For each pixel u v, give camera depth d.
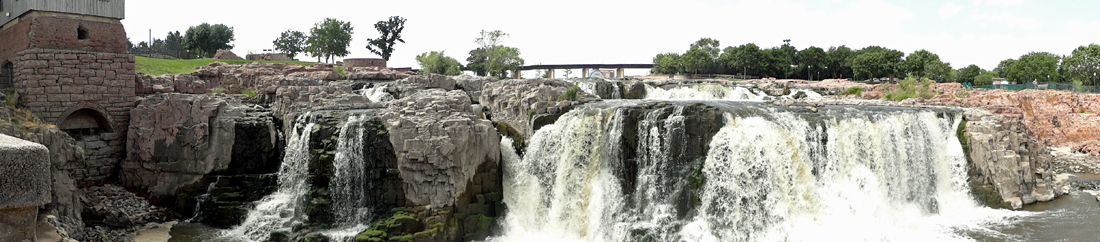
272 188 41.84
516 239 38.66
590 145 40.78
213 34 122.12
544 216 40.59
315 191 38.84
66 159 35.56
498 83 50.75
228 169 43.44
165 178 43.72
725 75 119.44
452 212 36.97
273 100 49.12
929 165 45.84
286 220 38.88
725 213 37.38
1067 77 125.69
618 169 39.78
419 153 36.44
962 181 46.28
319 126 40.09
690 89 66.38
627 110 39.94
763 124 39.34
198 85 50.78
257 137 44.62
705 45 127.44
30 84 42.72
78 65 44.22
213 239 38.00
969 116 48.12
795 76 126.62
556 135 41.50
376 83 59.16
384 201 37.44
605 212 39.16
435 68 88.50
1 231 9.30
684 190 37.91
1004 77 140.38
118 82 45.91
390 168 37.44
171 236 38.59
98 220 39.38
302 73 61.16
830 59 126.50
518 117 45.69
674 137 38.66
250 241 37.56
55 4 43.53
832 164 40.88
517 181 41.56
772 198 38.31
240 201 41.25
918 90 67.19
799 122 40.78
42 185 9.27
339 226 37.75
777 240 37.12
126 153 46.03
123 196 43.44
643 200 38.81
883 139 43.31
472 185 38.31
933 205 44.81
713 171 37.97
